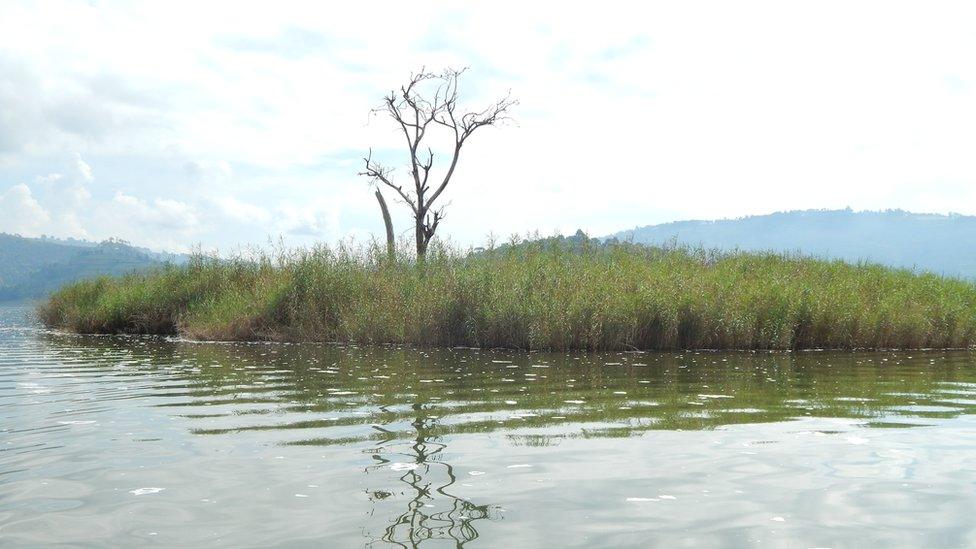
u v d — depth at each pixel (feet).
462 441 18.61
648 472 15.30
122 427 20.79
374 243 71.77
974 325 53.98
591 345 48.96
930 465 15.93
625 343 49.34
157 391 28.60
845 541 11.09
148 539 11.33
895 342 52.16
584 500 13.30
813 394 27.55
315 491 13.94
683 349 49.70
